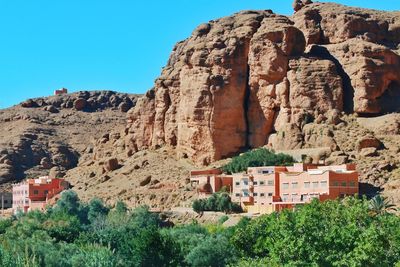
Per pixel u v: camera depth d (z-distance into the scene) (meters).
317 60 186.38
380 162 163.25
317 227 94.88
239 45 190.38
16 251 109.38
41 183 199.88
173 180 181.00
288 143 177.38
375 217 101.38
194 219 156.88
